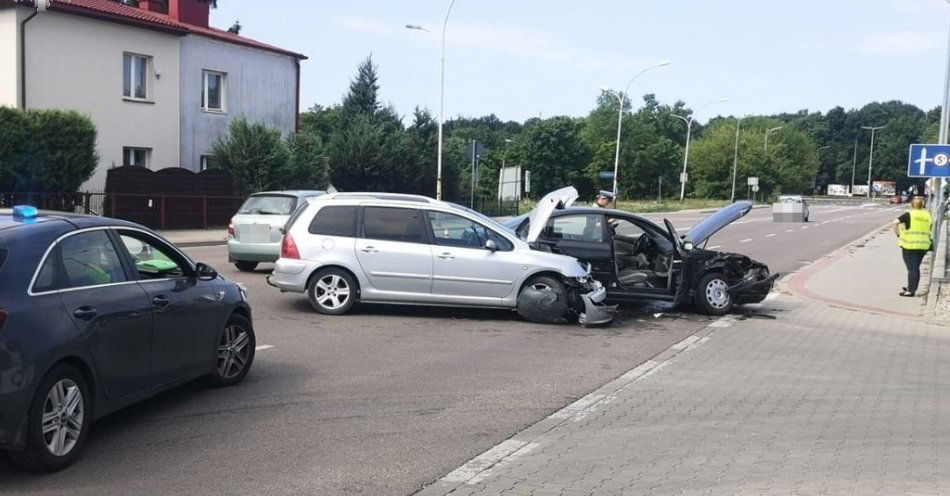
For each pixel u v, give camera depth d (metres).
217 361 6.84
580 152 87.50
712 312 12.31
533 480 5.03
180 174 27.20
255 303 11.80
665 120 116.62
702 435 6.09
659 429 6.24
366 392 7.08
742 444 5.88
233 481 4.88
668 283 11.92
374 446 5.63
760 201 97.31
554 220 12.01
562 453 5.59
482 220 11.03
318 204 11.12
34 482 4.78
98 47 27.39
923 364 9.29
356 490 4.79
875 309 13.58
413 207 11.02
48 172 23.11
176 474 4.98
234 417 6.23
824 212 67.25
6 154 22.22
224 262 17.78
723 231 36.47
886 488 4.98
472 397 7.04
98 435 5.72
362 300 10.89
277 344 9.05
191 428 5.93
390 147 37.50
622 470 5.25
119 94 28.25
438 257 10.76
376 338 9.54
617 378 7.98
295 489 4.78
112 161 28.03
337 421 6.20
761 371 8.56
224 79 32.94
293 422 6.14
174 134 30.53
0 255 4.82
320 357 8.45
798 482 5.07
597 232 11.87
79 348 5.00
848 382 8.15
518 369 8.20
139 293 5.73
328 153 37.03
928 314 13.10
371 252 10.80
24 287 4.79
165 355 5.99
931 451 5.79
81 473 4.95
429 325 10.49
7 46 25.02
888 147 140.75
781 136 111.88
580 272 10.87
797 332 11.29
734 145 96.19
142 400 6.39
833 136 151.12
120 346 5.43
